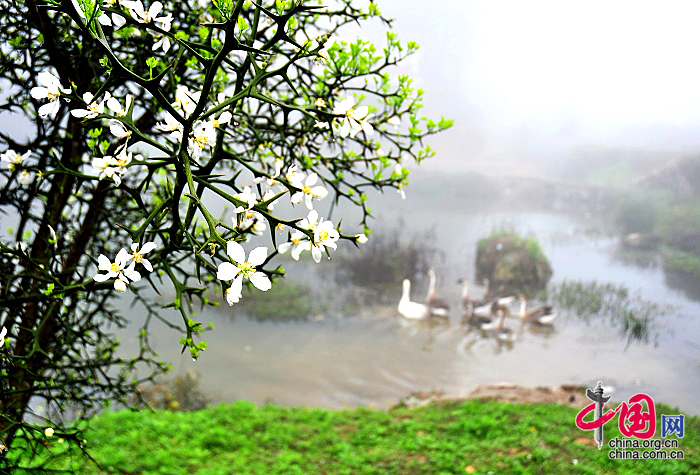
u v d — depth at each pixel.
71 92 1.89
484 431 9.30
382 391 15.02
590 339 19.52
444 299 24.47
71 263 4.04
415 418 10.47
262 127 3.24
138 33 2.90
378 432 9.59
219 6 1.89
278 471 7.75
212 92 2.78
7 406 3.00
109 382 3.83
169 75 3.03
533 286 27.14
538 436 8.84
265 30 2.98
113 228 4.21
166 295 18.53
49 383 3.48
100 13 1.87
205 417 9.77
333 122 2.13
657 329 20.50
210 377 15.05
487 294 23.95
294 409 11.20
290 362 16.56
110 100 1.87
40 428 2.89
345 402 14.34
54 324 3.80
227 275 1.62
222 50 1.82
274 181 2.03
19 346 3.49
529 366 16.86
